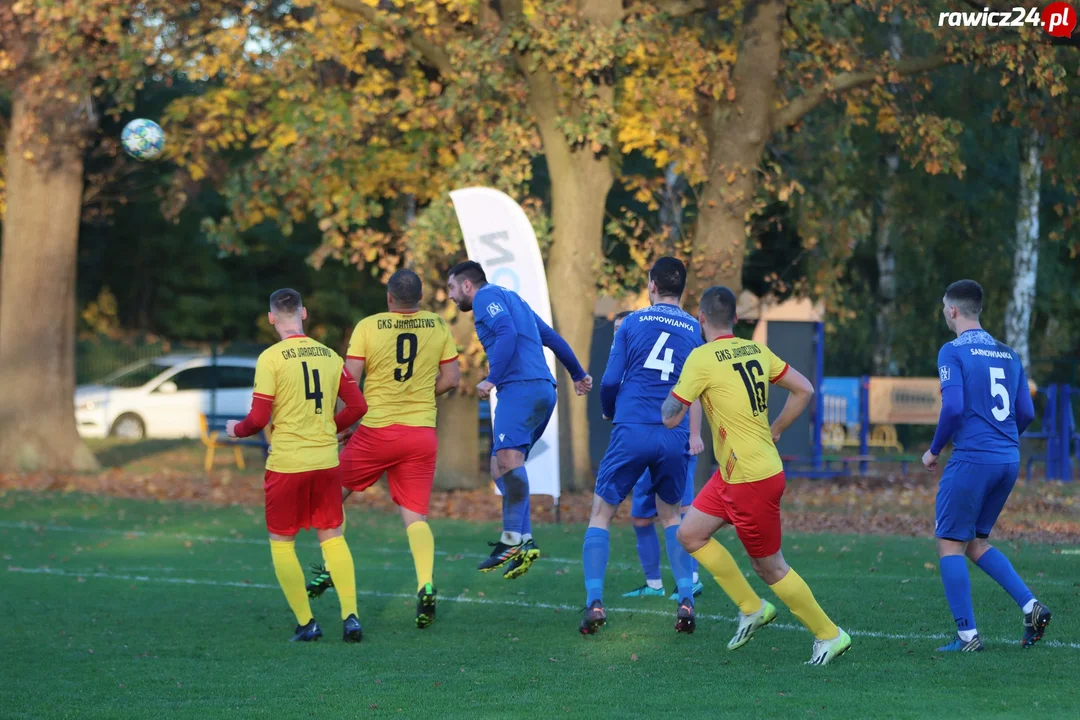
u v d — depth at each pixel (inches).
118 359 4175.7
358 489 1068.5
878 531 1802.4
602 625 987.9
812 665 868.0
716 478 871.1
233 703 768.3
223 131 2618.1
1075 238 2461.9
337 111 2294.5
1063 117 2233.0
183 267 5132.9
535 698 774.5
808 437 2593.5
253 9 2405.3
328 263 5029.5
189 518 1898.4
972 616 906.7
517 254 1897.1
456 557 1491.1
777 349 2588.6
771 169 2600.9
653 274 1021.2
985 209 3750.0
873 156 3435.0
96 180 3053.6
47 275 2568.9
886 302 3848.4
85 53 2335.1
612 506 1014.4
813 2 2282.2
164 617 1103.0
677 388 859.4
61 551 1536.7
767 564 868.6
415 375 1054.4
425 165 2380.7
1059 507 2097.7
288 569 989.2
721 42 2406.5
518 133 2180.1
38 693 802.8
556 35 1990.7
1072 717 703.7
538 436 1106.7
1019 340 3563.0
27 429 2551.7
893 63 2212.1
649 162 3754.9
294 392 975.0
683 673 847.1
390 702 767.7
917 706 733.3
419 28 2198.6
